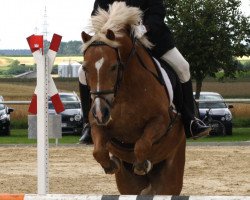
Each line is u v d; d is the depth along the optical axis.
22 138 39.00
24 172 22.45
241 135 40.53
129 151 10.92
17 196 8.75
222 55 44.38
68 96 43.03
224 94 75.75
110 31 10.09
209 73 44.44
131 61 10.45
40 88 10.88
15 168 23.48
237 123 50.12
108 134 10.64
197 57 43.84
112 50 10.04
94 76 9.96
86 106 11.67
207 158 26.33
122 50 10.28
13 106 53.38
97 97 9.92
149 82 10.61
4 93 76.62
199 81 44.88
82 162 25.25
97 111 9.85
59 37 11.17
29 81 100.12
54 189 19.02
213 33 43.88
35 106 11.36
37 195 8.76
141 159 10.34
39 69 10.94
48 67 11.12
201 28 43.38
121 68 10.19
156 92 10.69
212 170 23.06
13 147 31.69
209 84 82.25
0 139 37.97
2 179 20.83
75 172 22.56
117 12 10.52
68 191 18.70
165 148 11.18
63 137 39.44
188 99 11.96
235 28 44.47
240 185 19.89
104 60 9.93
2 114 41.50
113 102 10.18
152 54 11.59
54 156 27.16
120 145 10.88
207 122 39.09
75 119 40.53
